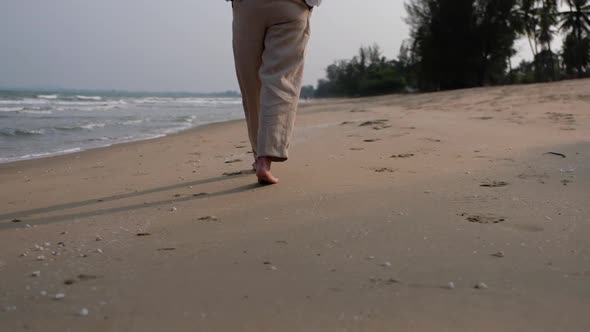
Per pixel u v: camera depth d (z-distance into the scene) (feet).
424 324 3.90
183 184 11.01
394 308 4.21
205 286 4.88
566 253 5.42
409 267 5.19
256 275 5.13
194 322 4.09
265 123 9.67
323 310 4.23
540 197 8.02
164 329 3.98
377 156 13.38
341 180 10.34
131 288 4.89
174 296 4.65
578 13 118.93
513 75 112.78
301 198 8.82
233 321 4.09
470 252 5.59
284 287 4.77
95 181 12.39
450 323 3.90
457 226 6.65
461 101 34.71
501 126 18.81
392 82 182.50
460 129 18.29
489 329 3.78
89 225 7.77
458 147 14.08
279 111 9.65
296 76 9.98
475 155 12.61
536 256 5.37
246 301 4.48
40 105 87.92
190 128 32.83
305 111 41.81
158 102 142.31
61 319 4.22
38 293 4.84
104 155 18.83
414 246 5.89
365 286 4.72
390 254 5.63
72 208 9.16
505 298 4.32
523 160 11.47
